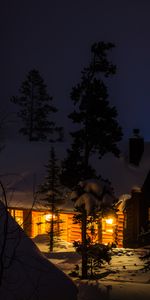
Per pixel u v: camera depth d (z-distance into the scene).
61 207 28.86
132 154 33.78
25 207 29.05
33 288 5.35
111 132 21.03
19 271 5.41
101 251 19.47
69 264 21.92
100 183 17.48
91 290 11.05
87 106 20.95
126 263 22.28
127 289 11.38
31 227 31.05
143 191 30.23
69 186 20.86
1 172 33.72
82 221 19.97
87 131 20.84
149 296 10.74
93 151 21.38
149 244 29.36
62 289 5.69
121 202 29.16
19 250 5.68
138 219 29.53
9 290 5.14
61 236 30.78
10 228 5.78
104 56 21.19
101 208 17.70
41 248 27.41
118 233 29.47
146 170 32.59
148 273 18.47
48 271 5.76
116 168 33.25
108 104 21.06
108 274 18.44
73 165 20.72
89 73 21.31
